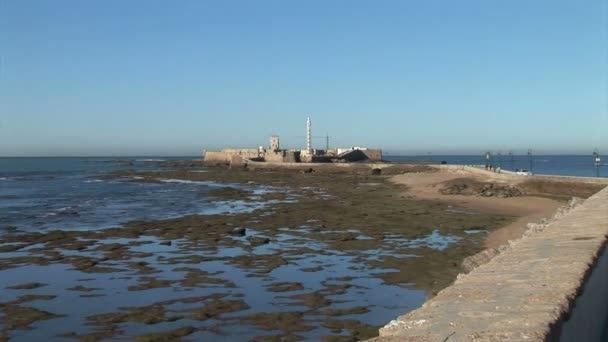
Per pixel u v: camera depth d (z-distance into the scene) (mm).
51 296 15883
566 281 4734
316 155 134000
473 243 24594
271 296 15852
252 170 115250
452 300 4340
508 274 5262
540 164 196750
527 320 3631
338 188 66438
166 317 13844
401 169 101812
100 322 13461
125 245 24547
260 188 68438
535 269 5434
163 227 30344
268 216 35562
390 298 15633
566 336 3918
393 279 17859
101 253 22594
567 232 8195
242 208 42125
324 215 35938
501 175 58312
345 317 13844
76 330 12883
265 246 24312
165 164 176250
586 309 4922
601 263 6348
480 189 52562
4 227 31125
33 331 12828
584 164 195875
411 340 3375
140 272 19016
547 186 49906
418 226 30250
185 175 101500
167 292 16328
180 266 20000
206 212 39500
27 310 14461
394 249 23344
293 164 119125
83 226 31719
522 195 47875
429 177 76312
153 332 12703
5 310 14477
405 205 42438
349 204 43906
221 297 15734
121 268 19672
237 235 27531
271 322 13414
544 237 7840
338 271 19109
